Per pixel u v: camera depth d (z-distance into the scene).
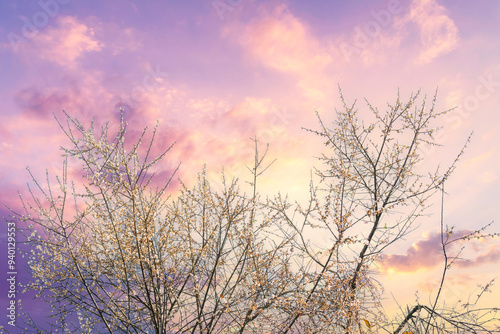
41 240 5.57
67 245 5.52
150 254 5.35
